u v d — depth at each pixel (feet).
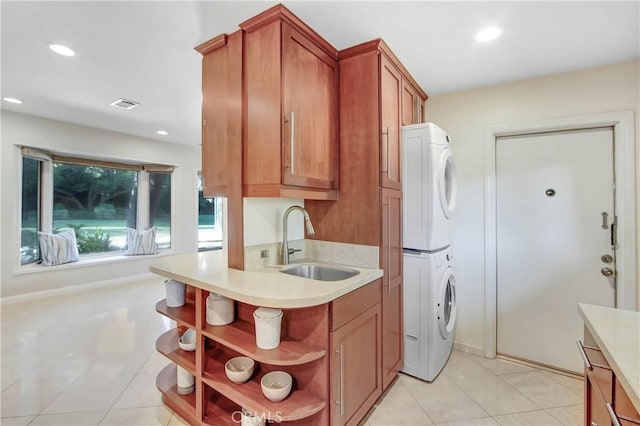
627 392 2.70
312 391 4.94
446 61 7.20
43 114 12.41
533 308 8.27
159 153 17.42
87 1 5.40
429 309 7.09
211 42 6.33
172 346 6.41
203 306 5.43
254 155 5.73
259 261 6.43
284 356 4.60
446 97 9.04
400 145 7.26
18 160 12.51
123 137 15.72
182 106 11.25
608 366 3.42
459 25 5.85
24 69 8.17
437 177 7.08
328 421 4.84
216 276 5.59
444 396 6.68
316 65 6.15
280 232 6.94
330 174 6.61
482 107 8.59
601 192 7.53
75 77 8.66
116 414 6.00
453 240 8.93
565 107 7.67
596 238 7.59
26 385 6.93
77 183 15.43
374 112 6.41
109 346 8.83
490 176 8.50
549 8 5.32
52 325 10.35
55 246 13.96
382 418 5.98
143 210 17.72
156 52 7.22
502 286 8.62
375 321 6.17
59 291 13.91
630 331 3.67
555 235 8.02
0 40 6.72
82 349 8.64
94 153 14.60
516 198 8.45
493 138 8.49
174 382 6.45
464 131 8.81
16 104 11.16
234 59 6.02
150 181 17.99
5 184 12.19
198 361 5.43
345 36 6.28
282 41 5.34
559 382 7.34
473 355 8.64
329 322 4.82
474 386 7.08
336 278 6.59
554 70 7.58
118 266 16.05
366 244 6.55
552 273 8.05
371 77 6.42
